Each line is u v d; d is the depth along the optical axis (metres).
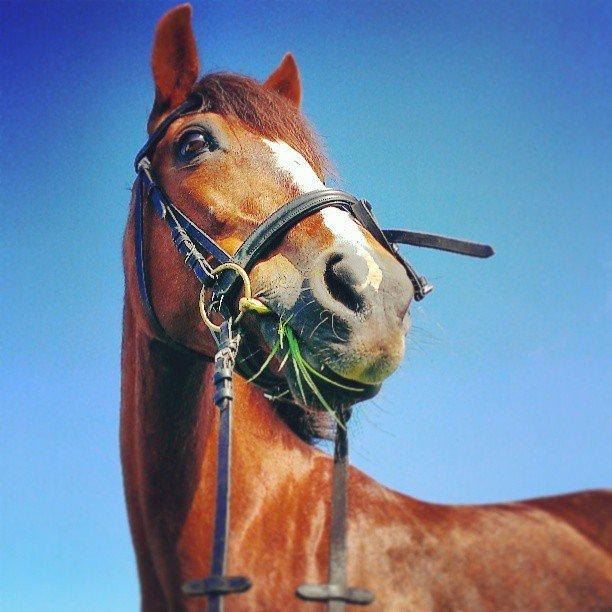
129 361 2.74
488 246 2.60
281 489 2.44
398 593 2.22
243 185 2.48
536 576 2.26
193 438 2.48
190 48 2.90
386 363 2.03
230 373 2.15
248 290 2.23
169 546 2.39
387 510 2.40
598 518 2.45
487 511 2.44
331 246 2.17
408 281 2.15
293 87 3.22
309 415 2.71
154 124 2.89
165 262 2.59
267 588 2.24
